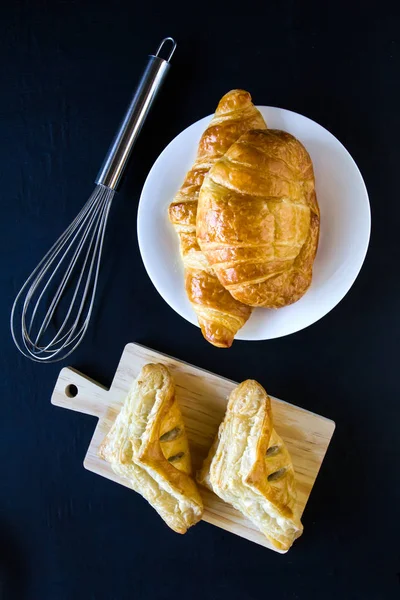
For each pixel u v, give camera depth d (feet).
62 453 2.20
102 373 2.16
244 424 1.87
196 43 2.09
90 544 2.19
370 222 1.96
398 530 2.04
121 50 2.13
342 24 2.04
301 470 2.01
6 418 2.22
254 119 1.82
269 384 2.07
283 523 1.88
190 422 2.06
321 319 2.06
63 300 2.18
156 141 2.11
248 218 1.65
